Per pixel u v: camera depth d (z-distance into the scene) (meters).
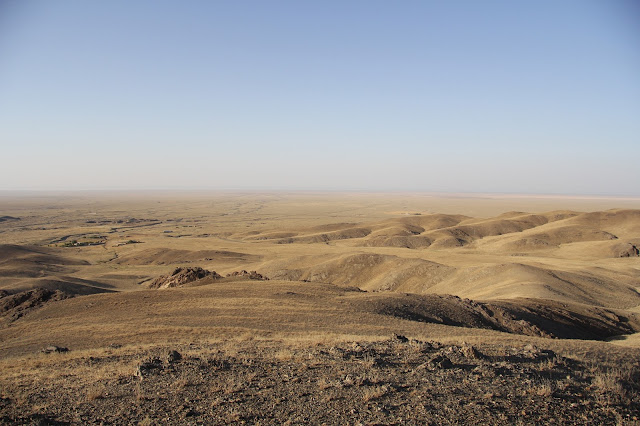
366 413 10.52
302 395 11.95
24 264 93.06
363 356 16.11
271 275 88.00
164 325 29.11
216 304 36.12
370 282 80.62
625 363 16.50
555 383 12.98
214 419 10.46
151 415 10.83
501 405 11.05
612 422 10.34
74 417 10.88
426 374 13.62
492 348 17.95
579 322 39.91
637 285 68.06
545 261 91.44
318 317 30.73
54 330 31.00
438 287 71.69
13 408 11.69
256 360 16.22
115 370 15.77
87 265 106.88
